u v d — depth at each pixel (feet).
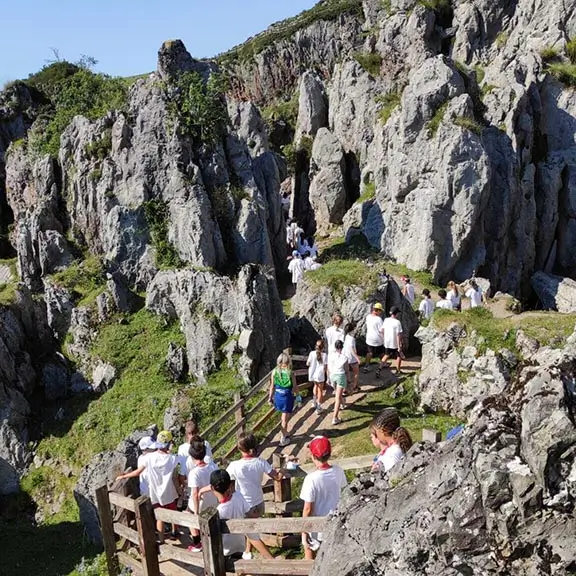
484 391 49.60
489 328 52.54
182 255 86.79
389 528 22.04
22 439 73.97
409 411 54.54
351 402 57.41
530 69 127.44
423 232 108.88
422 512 21.30
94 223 92.73
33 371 80.48
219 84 95.66
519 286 120.98
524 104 118.52
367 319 63.93
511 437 20.45
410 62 144.97
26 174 117.29
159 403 71.77
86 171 93.30
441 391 53.06
